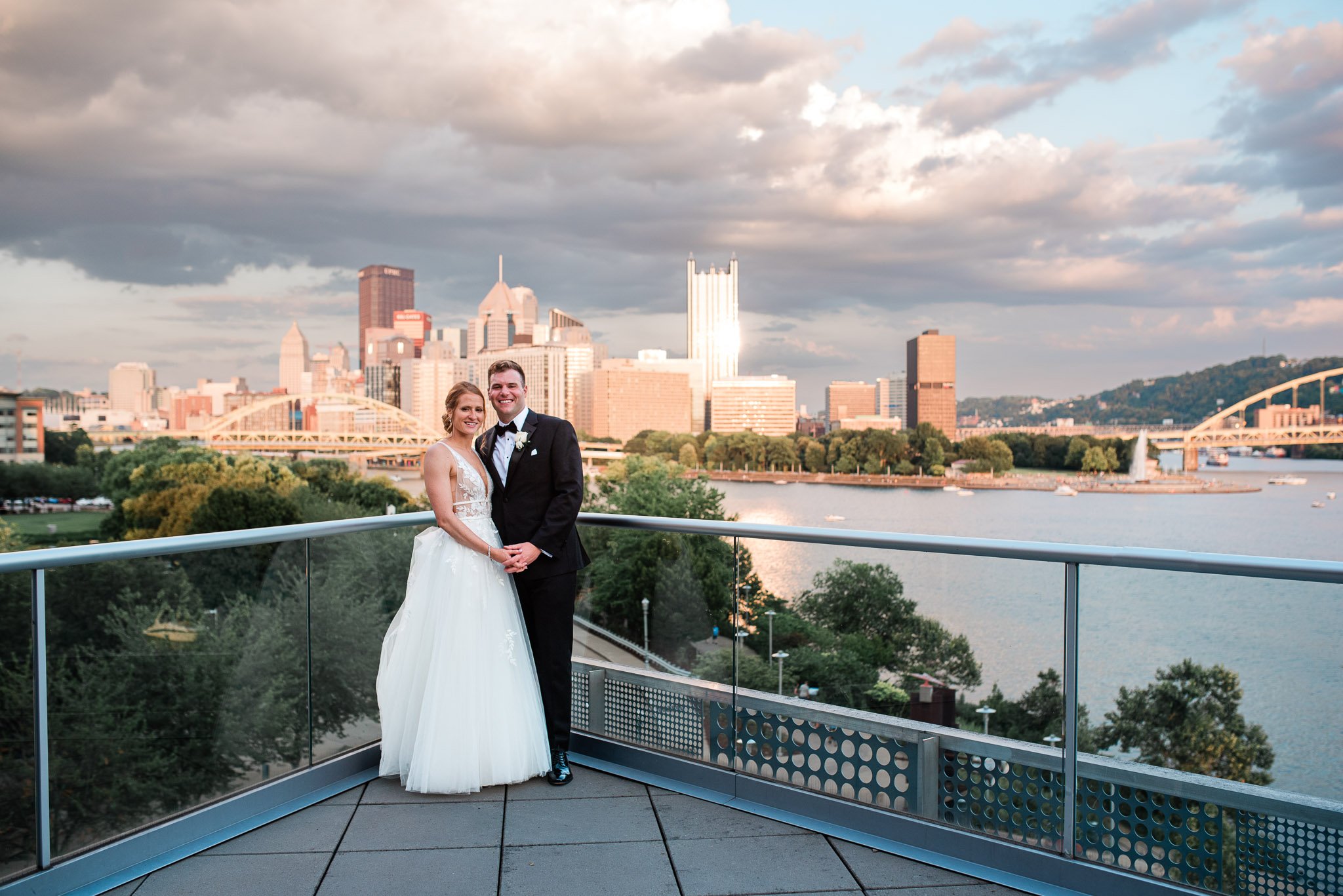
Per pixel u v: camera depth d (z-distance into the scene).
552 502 3.53
